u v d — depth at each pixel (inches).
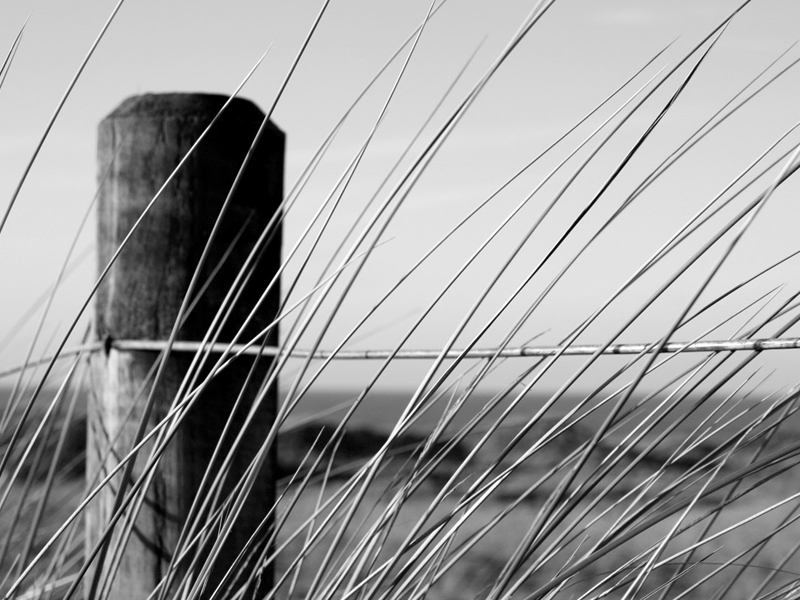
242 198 65.4
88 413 66.7
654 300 31.6
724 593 48.3
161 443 44.4
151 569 61.3
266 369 65.1
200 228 64.2
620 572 44.8
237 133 65.3
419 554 40.8
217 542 43.8
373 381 45.2
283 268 45.6
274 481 65.4
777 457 33.0
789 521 44.6
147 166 65.0
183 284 64.3
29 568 43.4
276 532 46.8
